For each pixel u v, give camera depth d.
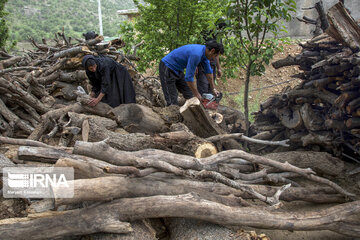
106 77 4.02
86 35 5.20
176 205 2.37
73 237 2.44
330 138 4.12
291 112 4.72
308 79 4.62
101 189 2.28
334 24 3.91
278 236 2.93
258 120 5.52
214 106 4.14
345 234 2.70
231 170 3.12
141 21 7.15
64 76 4.98
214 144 3.70
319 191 3.30
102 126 3.35
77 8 94.44
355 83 3.60
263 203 3.34
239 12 4.45
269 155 4.05
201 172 2.70
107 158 2.39
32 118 4.12
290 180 3.46
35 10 81.38
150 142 3.30
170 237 2.67
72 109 3.90
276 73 9.05
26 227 2.15
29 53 6.55
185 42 6.67
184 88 4.64
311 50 4.68
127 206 2.33
